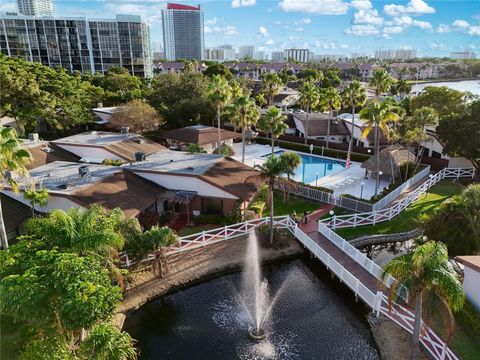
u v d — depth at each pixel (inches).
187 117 2642.7
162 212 1441.9
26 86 2110.0
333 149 2474.2
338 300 1018.7
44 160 1612.9
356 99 2429.9
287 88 5319.9
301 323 919.7
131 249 966.4
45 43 5526.6
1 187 1224.2
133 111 2380.7
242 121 1934.1
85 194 1201.4
